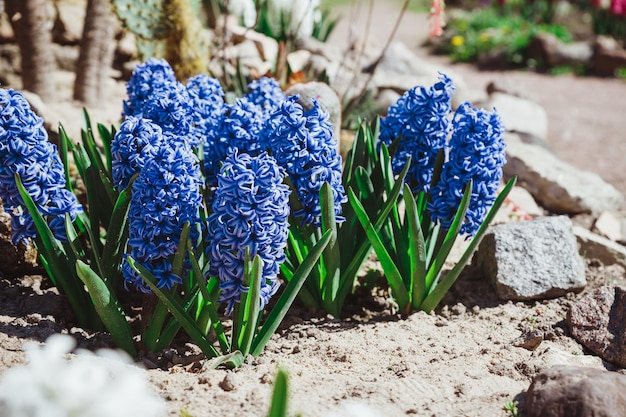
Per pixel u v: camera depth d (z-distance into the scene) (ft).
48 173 3.37
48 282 3.73
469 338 3.59
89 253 3.85
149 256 3.20
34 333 3.32
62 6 6.31
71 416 2.37
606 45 10.14
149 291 3.27
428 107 3.67
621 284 4.11
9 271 3.68
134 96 3.81
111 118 5.18
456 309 3.83
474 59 10.73
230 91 5.21
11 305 3.51
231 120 3.58
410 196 3.51
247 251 3.12
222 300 3.21
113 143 3.35
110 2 5.03
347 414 2.92
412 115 3.68
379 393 3.10
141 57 5.18
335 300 3.68
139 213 3.20
